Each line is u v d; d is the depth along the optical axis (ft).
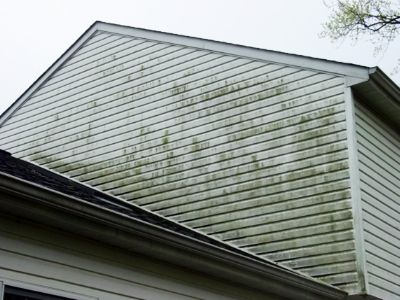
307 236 34.50
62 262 19.90
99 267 21.06
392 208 36.73
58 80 49.65
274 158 36.96
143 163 42.39
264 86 38.63
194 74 42.01
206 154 39.70
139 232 20.49
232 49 40.70
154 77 43.98
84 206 18.66
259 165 37.40
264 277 25.88
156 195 40.98
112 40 47.60
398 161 39.17
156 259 22.98
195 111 41.14
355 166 33.91
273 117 37.73
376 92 35.53
